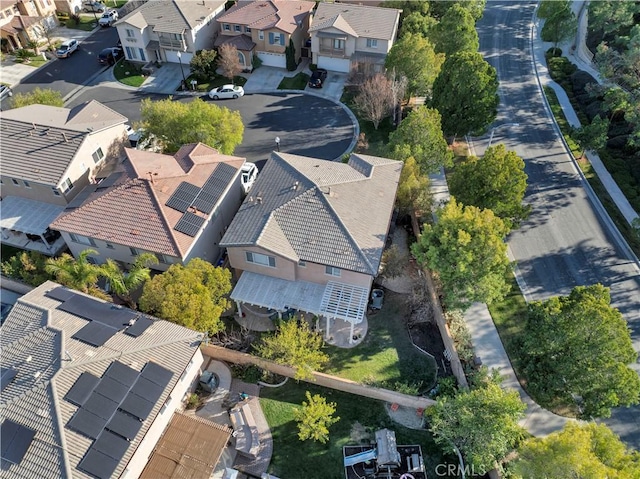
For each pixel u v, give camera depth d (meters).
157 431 27.50
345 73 65.69
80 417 24.94
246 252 34.75
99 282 38.66
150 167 39.81
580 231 43.31
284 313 36.22
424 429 30.20
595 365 27.83
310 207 35.50
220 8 70.12
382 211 36.69
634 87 52.12
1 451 24.02
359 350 34.47
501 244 32.28
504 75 65.75
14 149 42.84
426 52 53.19
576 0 87.00
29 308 30.50
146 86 63.47
